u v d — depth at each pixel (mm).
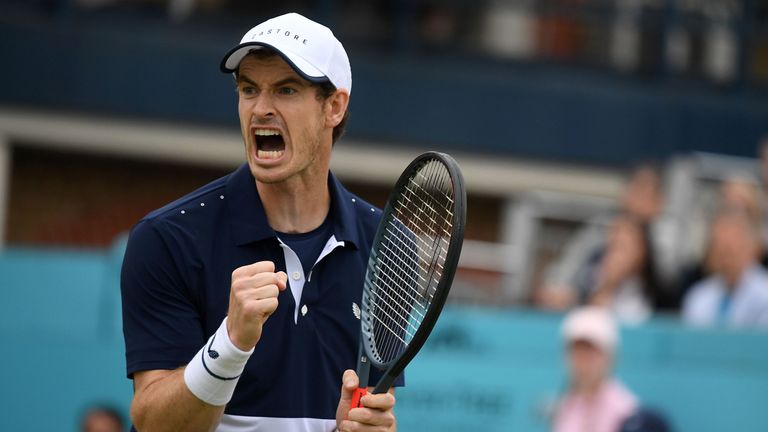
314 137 11875
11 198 33969
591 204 31734
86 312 22547
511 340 24000
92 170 34719
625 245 27828
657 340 24625
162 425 11461
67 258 22594
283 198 12227
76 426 22453
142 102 34062
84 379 22484
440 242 12570
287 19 11891
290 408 12195
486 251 31203
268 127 11688
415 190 13367
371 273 12539
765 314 26703
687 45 40938
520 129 38250
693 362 24844
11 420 22438
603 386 24172
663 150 39750
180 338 11820
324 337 12352
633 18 39594
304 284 12242
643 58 40438
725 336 25078
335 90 11992
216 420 11484
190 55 34469
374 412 11680
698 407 24844
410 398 23375
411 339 11617
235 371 11141
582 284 28594
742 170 33094
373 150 36750
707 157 39344
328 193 12609
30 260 22594
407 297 12688
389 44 37438
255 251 12086
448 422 23594
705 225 31688
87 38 33531
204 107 34625
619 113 39344
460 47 38250
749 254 27109
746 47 41000
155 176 35312
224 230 12078
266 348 12070
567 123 38750
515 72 38719
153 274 11805
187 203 12102
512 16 38938
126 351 11938
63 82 33344
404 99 36844
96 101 33656
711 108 40219
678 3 40000
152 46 34094
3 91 32906
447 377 23609
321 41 11828
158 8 34719
